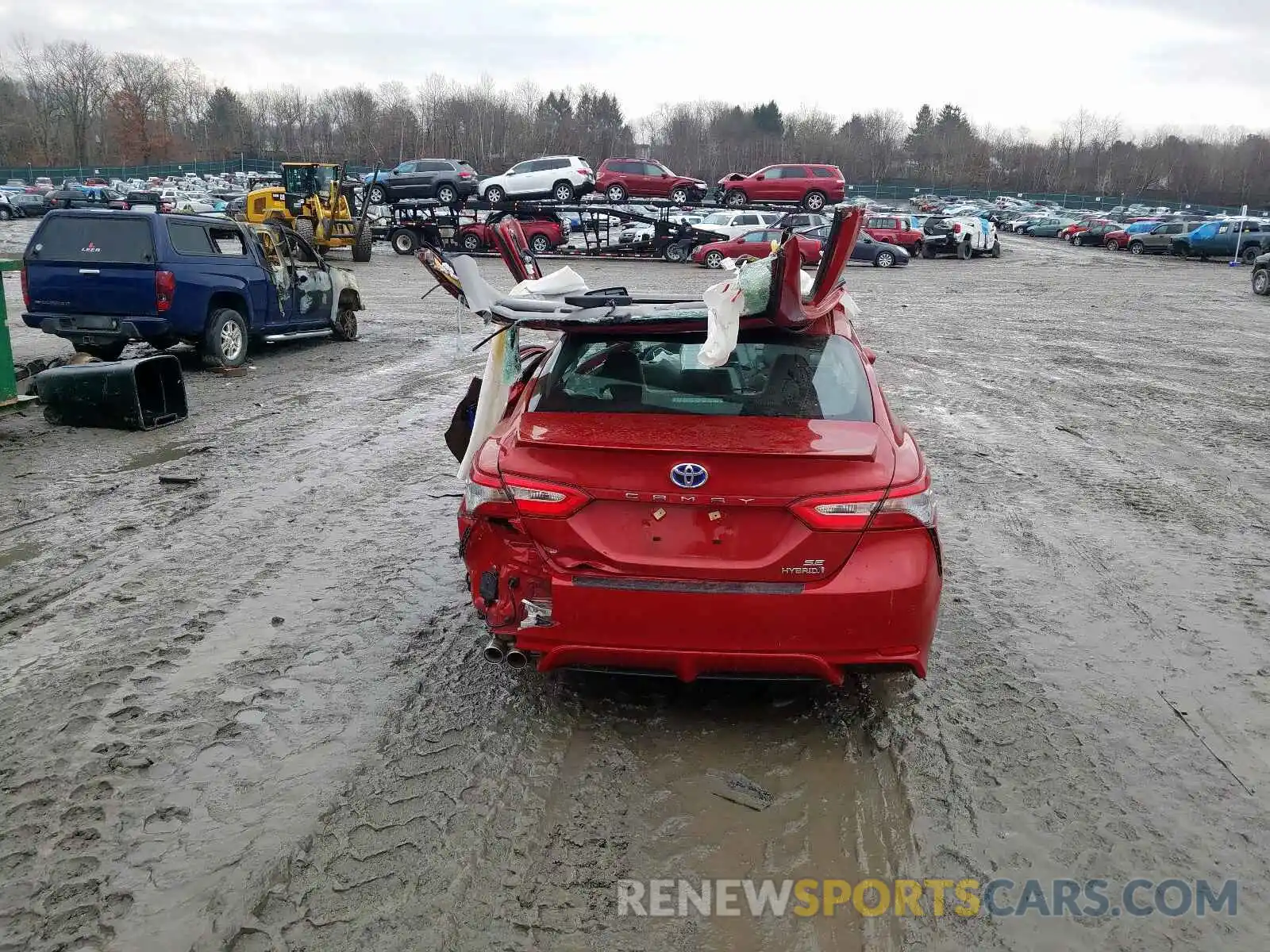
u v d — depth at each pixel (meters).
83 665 4.24
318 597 5.03
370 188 33.66
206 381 11.42
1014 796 3.36
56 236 11.04
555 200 34.31
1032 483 7.47
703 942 2.69
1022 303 22.53
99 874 2.91
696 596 3.31
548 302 3.99
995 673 4.27
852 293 24.64
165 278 10.91
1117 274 32.56
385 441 8.49
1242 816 3.27
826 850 3.08
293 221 30.70
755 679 3.46
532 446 3.49
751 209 36.97
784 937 2.71
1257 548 6.03
